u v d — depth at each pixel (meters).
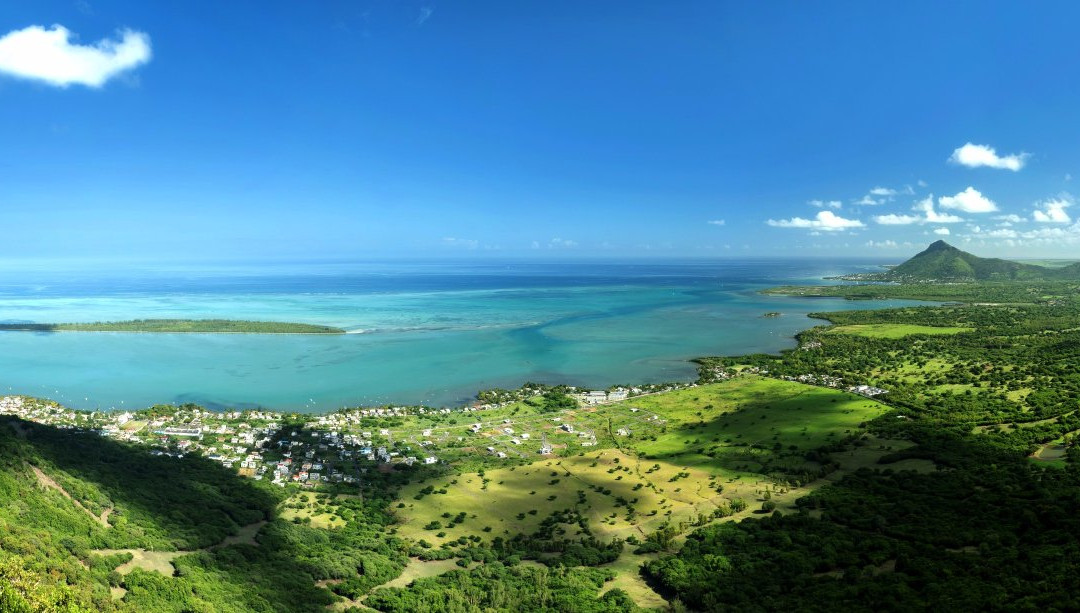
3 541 74.75
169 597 75.81
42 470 105.44
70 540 83.44
